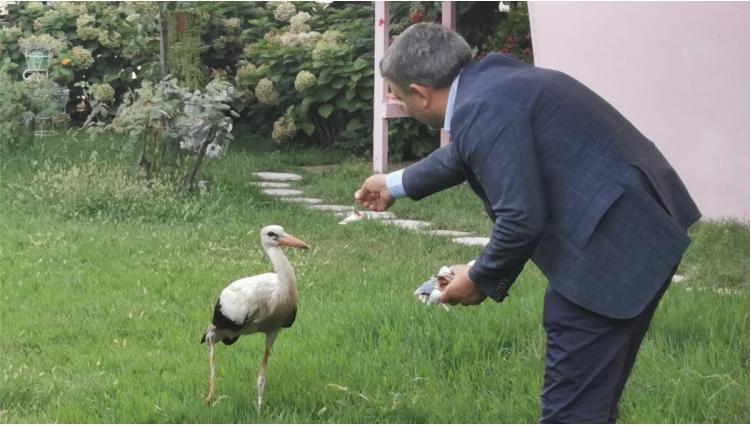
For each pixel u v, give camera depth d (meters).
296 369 5.60
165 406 5.15
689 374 5.29
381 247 9.41
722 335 6.02
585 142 3.56
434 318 6.38
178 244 9.29
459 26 14.72
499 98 3.51
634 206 3.53
